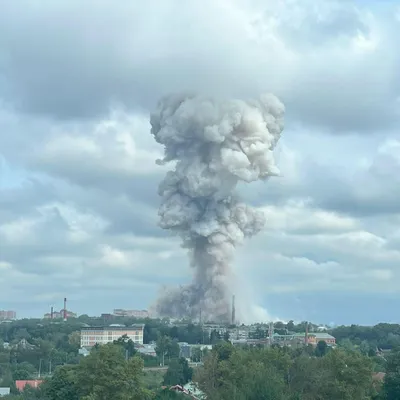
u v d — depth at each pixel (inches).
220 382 5703.7
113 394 4896.7
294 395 5255.9
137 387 5002.5
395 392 5423.2
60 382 5044.3
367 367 5487.2
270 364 5625.0
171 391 6038.4
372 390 5649.6
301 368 5585.6
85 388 4896.7
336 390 5413.4
